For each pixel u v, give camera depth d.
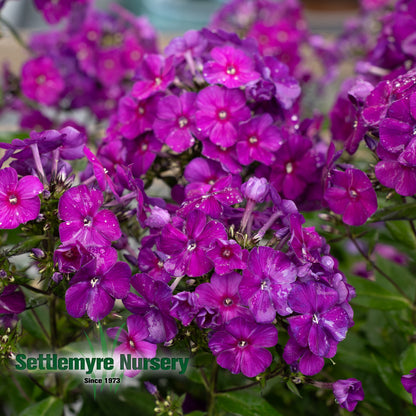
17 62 1.07
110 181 0.65
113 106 1.01
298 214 0.63
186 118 0.68
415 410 0.74
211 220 0.63
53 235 0.65
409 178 0.65
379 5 1.17
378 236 0.73
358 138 0.67
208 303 0.62
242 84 0.67
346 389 0.63
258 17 1.10
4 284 0.65
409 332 0.73
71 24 1.04
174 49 0.71
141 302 0.63
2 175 0.63
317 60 1.25
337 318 0.62
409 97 0.64
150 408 0.71
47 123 0.96
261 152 0.68
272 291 0.62
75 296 0.63
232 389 0.68
